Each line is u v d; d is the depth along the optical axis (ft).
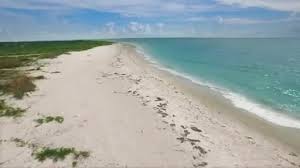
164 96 57.67
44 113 42.78
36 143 32.63
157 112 45.42
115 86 64.44
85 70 87.51
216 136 37.45
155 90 62.90
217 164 29.66
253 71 98.02
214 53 182.29
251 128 42.01
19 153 30.25
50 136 34.63
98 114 43.42
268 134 39.73
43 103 48.06
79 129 37.09
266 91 66.44
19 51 183.52
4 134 34.88
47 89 58.23
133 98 53.93
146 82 72.08
